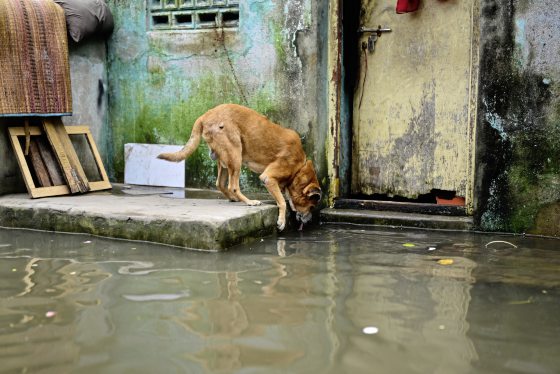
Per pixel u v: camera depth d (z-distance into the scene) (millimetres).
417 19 6012
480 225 5500
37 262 4441
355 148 6441
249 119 5586
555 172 5199
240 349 2930
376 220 5836
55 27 6340
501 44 5262
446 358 2832
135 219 5102
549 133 5184
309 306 3504
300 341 3020
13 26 5984
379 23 6191
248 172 6449
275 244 5055
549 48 5102
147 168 7016
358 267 4320
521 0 5156
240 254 4699
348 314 3381
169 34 6766
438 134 6023
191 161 6801
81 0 6582
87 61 6914
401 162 6234
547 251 4770
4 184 6207
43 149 6336
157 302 3570
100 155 7152
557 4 5039
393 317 3338
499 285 3900
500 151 5363
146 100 7000
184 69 6742
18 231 5523
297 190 5605
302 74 6078
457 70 5871
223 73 6527
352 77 6363
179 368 2734
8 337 3062
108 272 4184
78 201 5812
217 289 3805
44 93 6230
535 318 3328
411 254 4688
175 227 4918
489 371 2707
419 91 6074
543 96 5168
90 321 3275
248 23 6312
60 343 2994
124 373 2688
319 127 6090
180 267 4309
